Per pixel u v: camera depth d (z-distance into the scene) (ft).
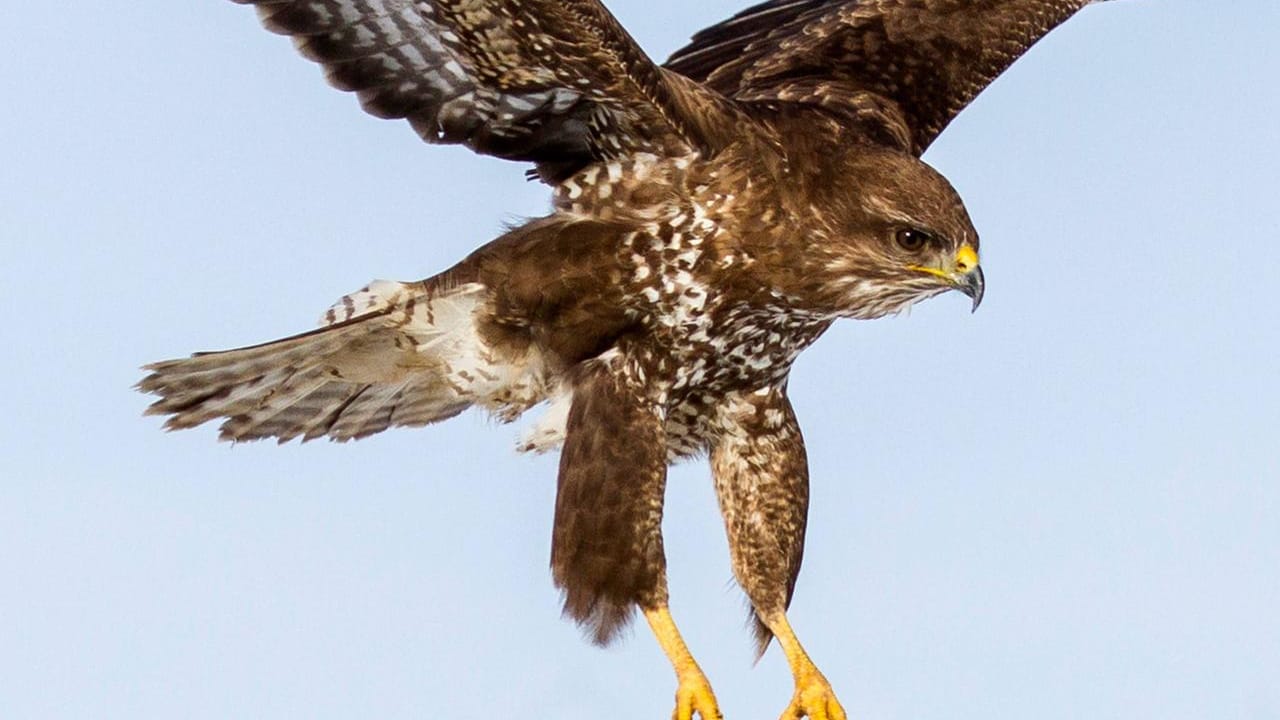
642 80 47.47
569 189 49.52
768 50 56.95
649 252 48.78
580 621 48.16
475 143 49.90
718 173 48.60
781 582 51.16
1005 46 56.80
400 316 50.08
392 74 48.96
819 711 49.52
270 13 47.93
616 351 49.26
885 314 49.62
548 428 49.57
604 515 48.37
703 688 47.47
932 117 55.72
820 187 48.67
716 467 51.55
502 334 49.67
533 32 46.96
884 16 56.75
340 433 52.65
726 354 49.78
